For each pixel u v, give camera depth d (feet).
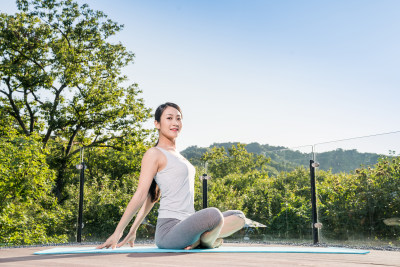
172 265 4.09
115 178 23.82
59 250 7.31
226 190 21.04
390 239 15.26
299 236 18.10
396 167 15.48
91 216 20.92
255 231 19.47
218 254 6.12
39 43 48.70
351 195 16.71
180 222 7.23
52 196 22.09
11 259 5.12
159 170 7.86
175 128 8.40
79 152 21.74
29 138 22.99
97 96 49.90
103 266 3.99
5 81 48.37
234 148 112.88
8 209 20.84
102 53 53.21
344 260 5.05
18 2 48.83
